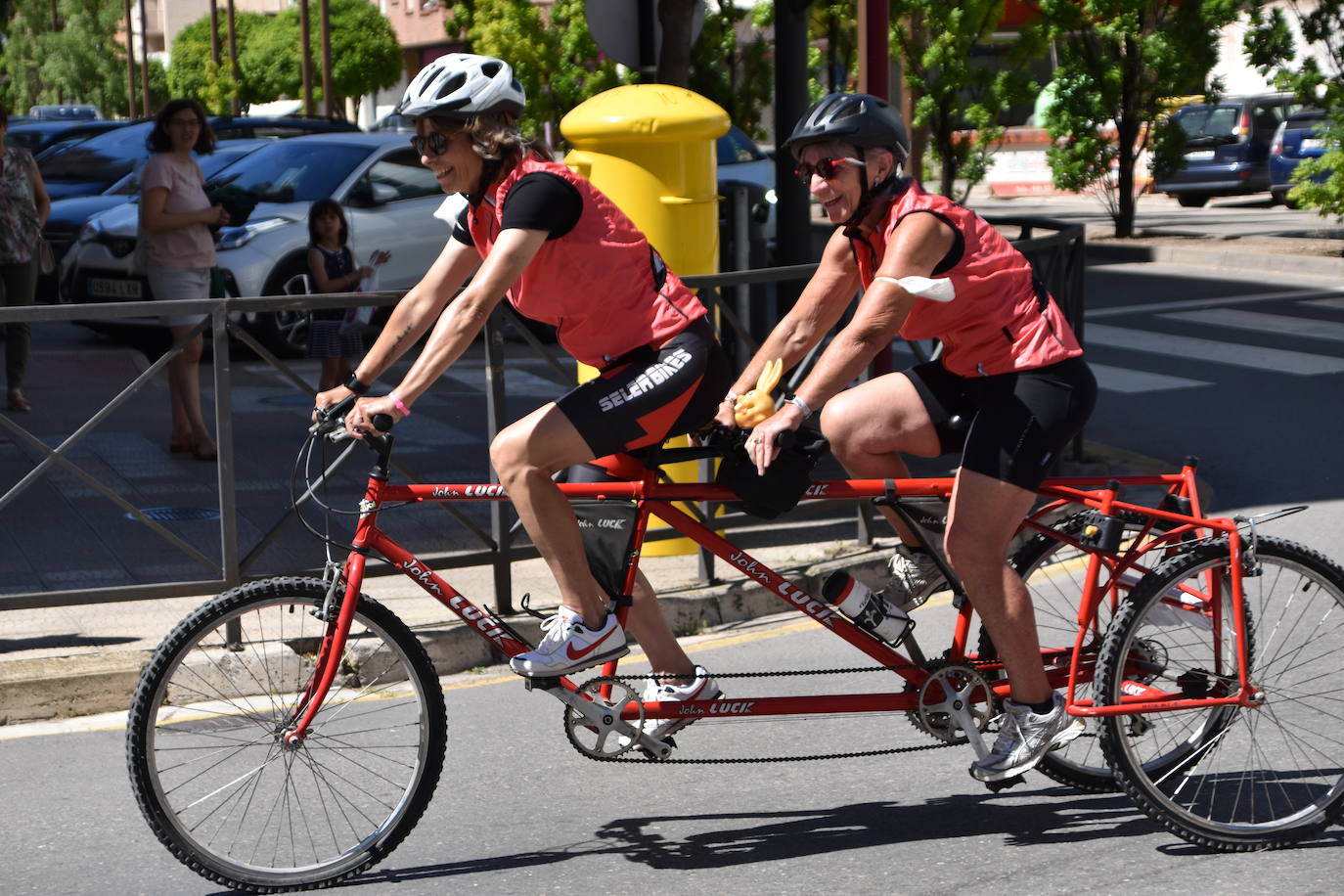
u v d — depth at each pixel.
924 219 4.46
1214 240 22.77
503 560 7.12
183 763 4.87
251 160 15.20
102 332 15.88
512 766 5.58
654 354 4.62
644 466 4.73
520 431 4.54
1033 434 4.62
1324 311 16.50
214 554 8.34
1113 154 23.55
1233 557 4.83
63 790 5.42
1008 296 4.61
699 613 7.24
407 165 15.23
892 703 4.92
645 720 4.83
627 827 5.04
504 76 4.44
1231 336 15.19
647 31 10.31
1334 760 5.29
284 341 14.34
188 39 66.44
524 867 4.75
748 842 4.89
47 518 9.06
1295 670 5.73
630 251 4.59
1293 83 20.25
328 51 40.59
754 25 22.50
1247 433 11.20
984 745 4.89
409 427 11.77
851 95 4.56
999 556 4.73
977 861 4.73
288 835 4.77
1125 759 4.80
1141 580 4.82
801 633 7.14
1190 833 4.80
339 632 4.63
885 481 4.82
